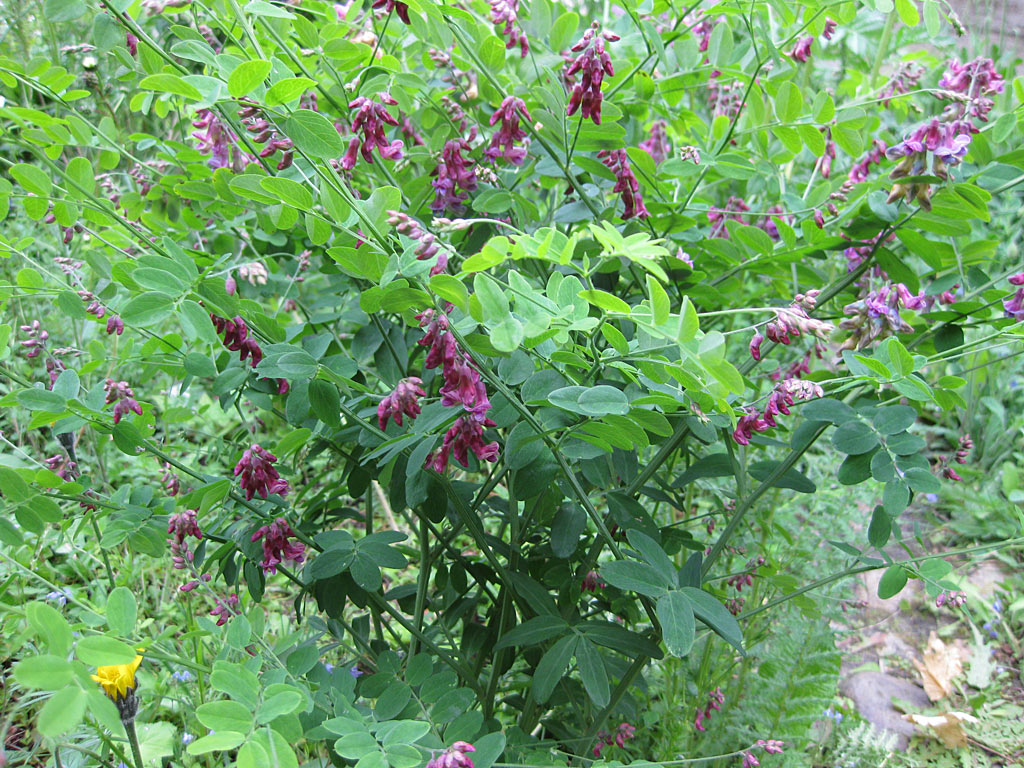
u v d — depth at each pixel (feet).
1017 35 3.84
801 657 2.08
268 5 1.39
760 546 2.12
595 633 1.52
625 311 1.17
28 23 2.40
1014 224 3.37
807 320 1.32
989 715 2.43
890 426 1.46
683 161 1.84
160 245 1.79
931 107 3.20
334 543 1.59
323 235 1.39
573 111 1.50
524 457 1.44
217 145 1.55
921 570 1.61
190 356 1.60
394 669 1.62
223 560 1.73
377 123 1.45
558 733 1.88
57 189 1.69
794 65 1.95
